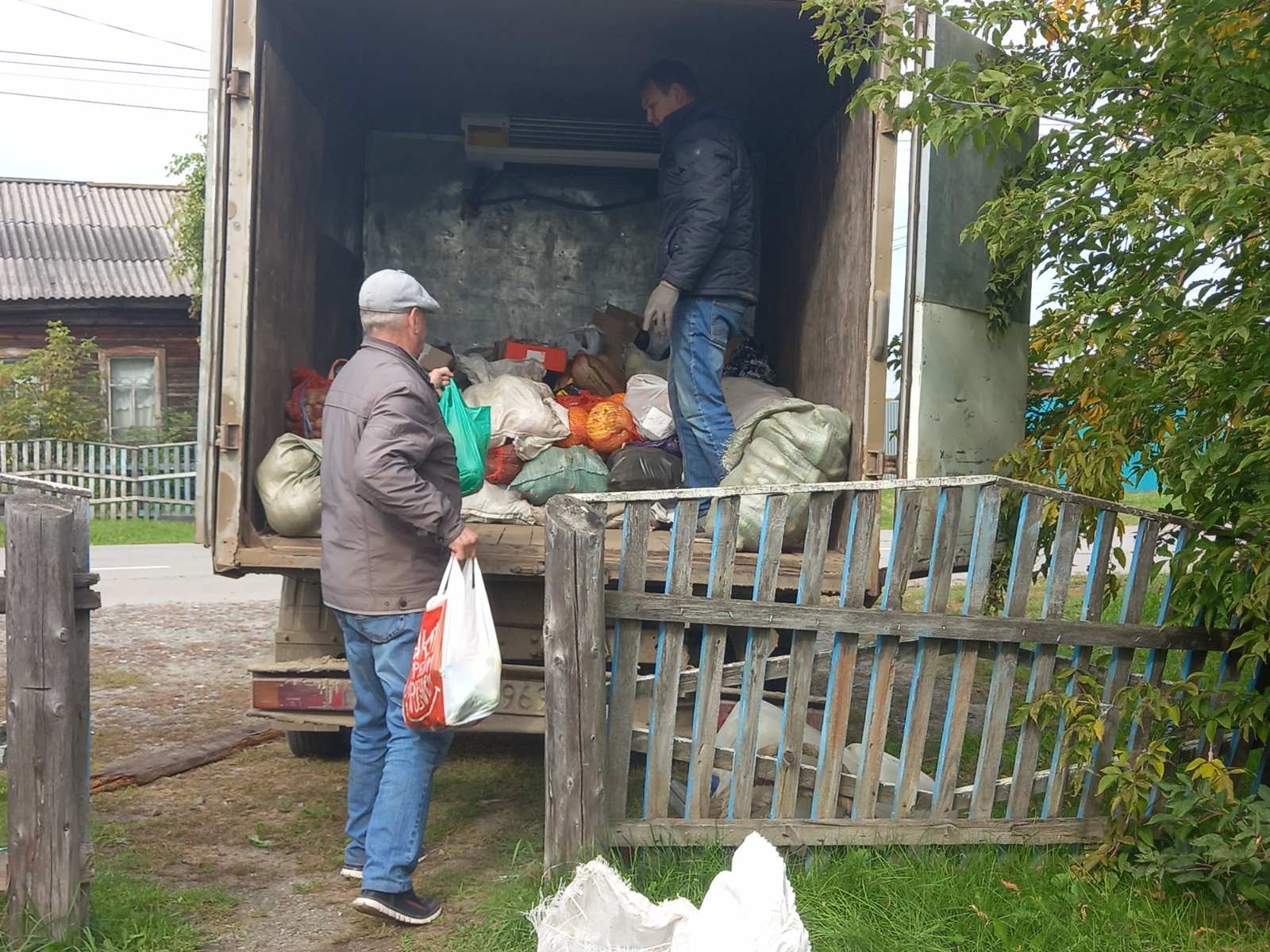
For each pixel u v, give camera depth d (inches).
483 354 295.1
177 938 127.5
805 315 227.8
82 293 759.1
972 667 149.4
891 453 185.6
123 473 710.5
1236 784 158.1
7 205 888.3
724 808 150.3
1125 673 155.9
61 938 119.7
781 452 180.4
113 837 160.7
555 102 280.5
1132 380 153.4
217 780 189.5
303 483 171.9
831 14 166.2
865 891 134.7
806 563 142.7
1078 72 169.3
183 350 778.2
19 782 118.4
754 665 141.3
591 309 299.1
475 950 125.3
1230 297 150.1
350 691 164.7
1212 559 147.4
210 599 384.8
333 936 130.9
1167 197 129.5
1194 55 144.7
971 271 182.4
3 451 692.1
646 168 295.7
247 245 166.1
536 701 164.2
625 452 204.8
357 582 136.3
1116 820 148.2
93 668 271.6
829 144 213.2
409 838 132.4
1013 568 150.9
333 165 249.3
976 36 181.3
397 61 251.9
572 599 130.9
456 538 131.7
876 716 146.0
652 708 140.3
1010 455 179.0
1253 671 153.6
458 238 296.0
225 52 165.5
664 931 109.4
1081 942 125.8
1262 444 134.7
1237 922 135.7
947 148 172.7
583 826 132.0
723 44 235.9
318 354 230.4
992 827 149.1
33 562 117.5
